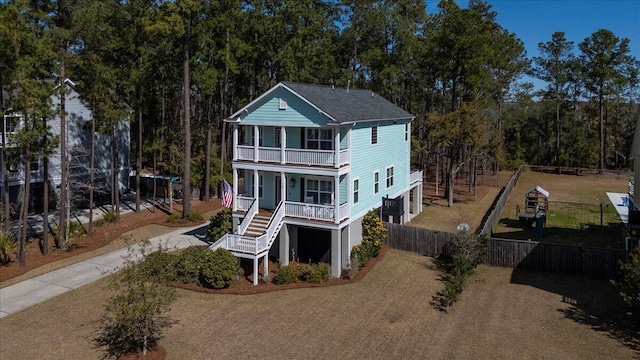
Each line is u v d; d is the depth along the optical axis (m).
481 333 17.61
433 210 39.06
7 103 23.33
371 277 23.73
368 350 16.44
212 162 42.88
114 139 34.28
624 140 68.38
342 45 49.84
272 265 25.53
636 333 17.39
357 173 26.17
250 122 25.84
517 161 66.38
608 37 60.94
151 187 45.19
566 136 65.81
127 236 30.56
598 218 35.69
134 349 16.17
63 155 27.14
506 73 52.00
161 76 38.72
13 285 22.31
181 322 18.56
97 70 28.84
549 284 22.50
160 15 31.34
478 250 24.58
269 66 43.94
